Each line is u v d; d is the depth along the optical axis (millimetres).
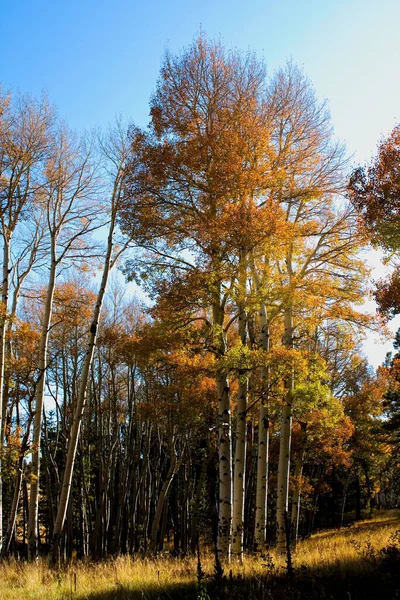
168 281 10750
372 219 11828
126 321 25781
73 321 19078
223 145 10867
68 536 25984
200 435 22562
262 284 11211
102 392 31297
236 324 17594
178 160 10727
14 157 13711
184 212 11180
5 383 15938
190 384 16625
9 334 14484
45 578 9562
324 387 14219
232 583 6750
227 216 10031
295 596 6422
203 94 11852
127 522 29109
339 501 47406
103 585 8336
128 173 12227
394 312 11992
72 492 27047
